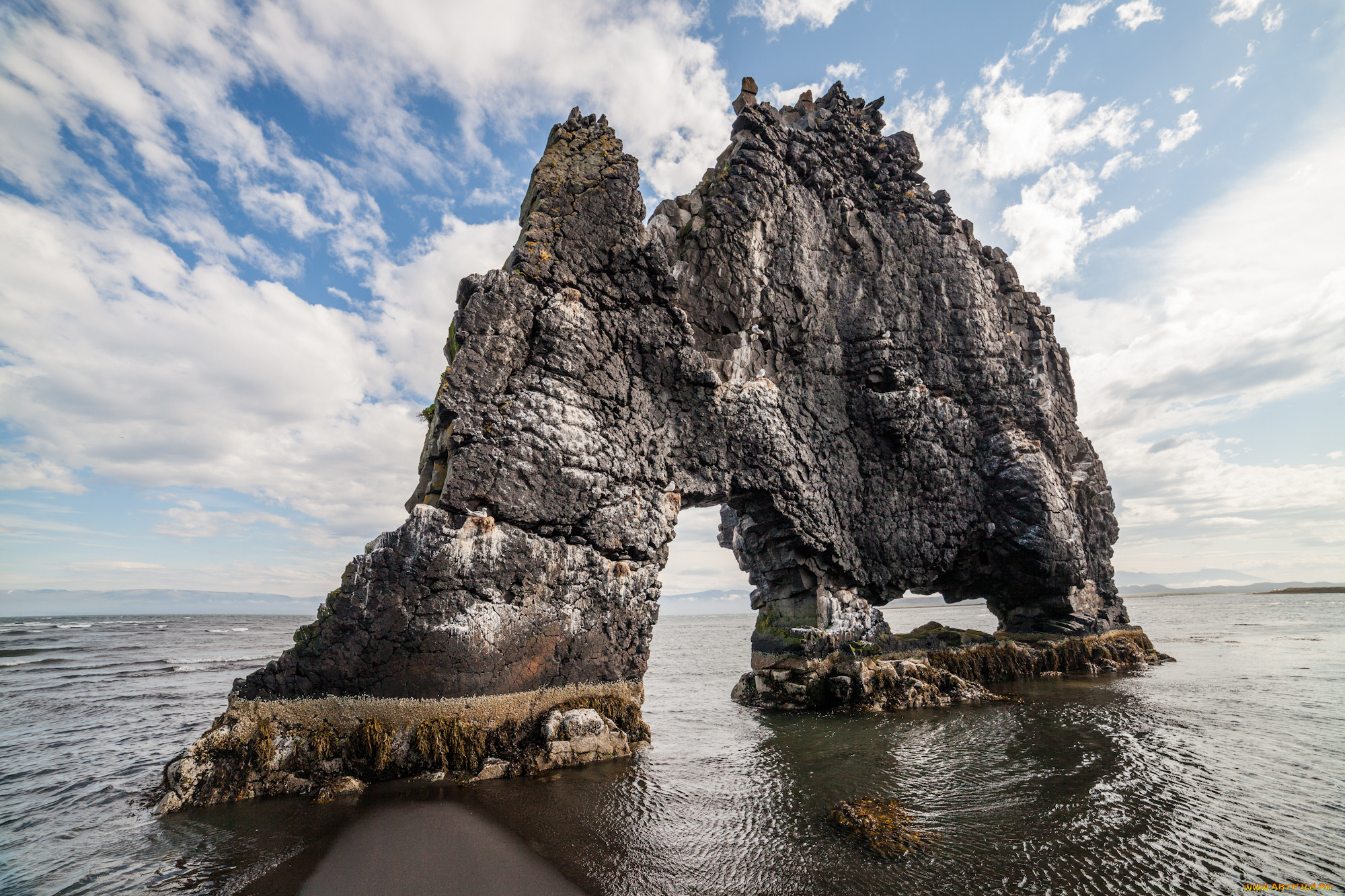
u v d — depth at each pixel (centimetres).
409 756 1191
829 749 1462
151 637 7069
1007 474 2378
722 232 1925
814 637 2036
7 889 793
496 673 1300
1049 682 2375
